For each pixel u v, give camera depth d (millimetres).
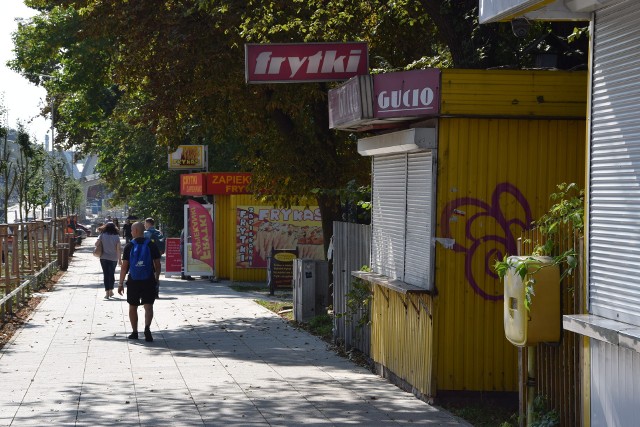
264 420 12156
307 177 25766
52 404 13188
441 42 22781
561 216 9969
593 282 8703
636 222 7938
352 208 27219
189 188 40281
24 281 28672
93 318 24844
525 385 10703
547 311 9656
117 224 72000
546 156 12883
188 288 36344
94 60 42438
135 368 16562
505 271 10023
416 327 13664
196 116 25484
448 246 12836
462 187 12852
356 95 13523
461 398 12953
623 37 8219
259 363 17297
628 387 8070
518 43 17500
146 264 20500
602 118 8562
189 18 22875
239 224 39000
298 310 24094
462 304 12914
